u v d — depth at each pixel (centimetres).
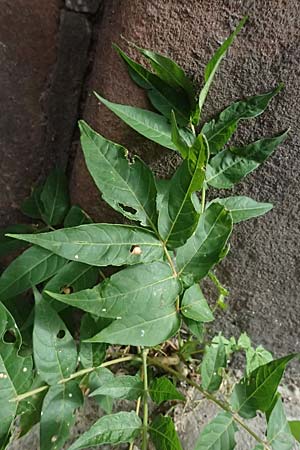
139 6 38
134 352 54
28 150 50
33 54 46
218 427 41
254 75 41
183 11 38
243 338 54
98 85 42
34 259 44
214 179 44
